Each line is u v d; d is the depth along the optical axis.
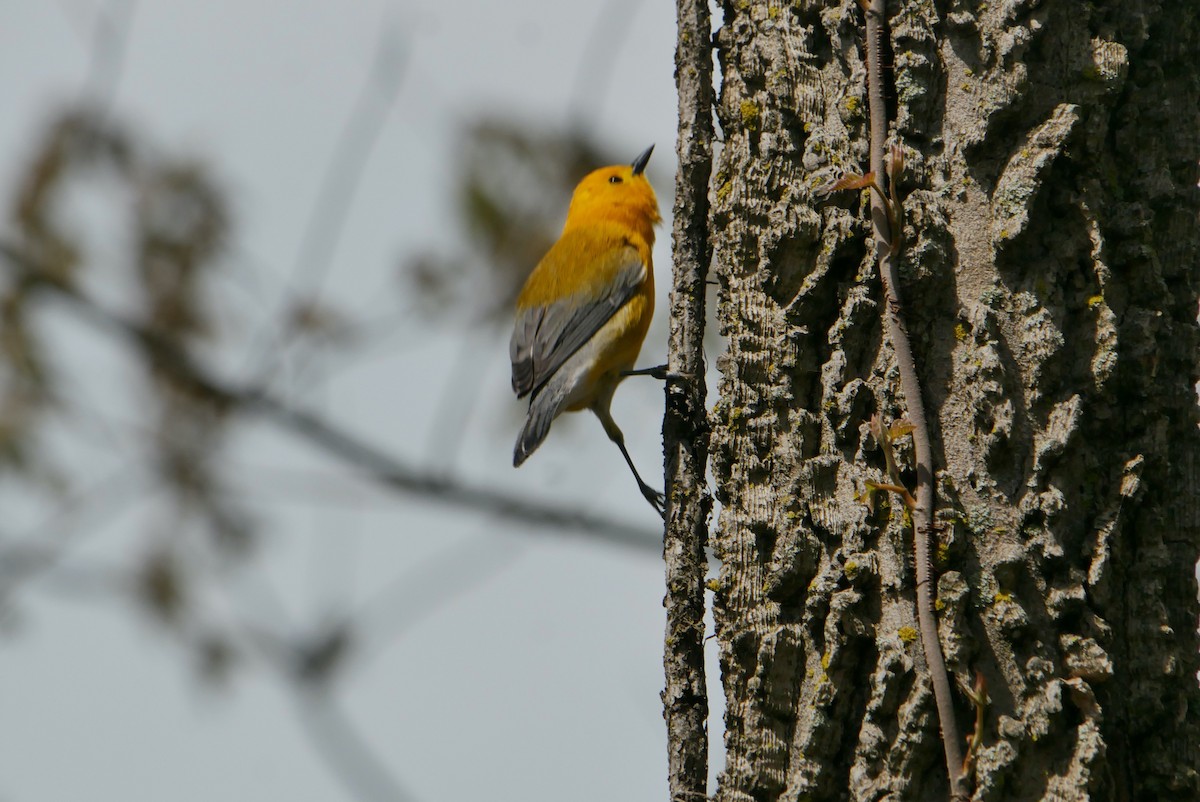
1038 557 6.40
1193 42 7.10
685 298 8.27
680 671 7.60
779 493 6.98
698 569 7.80
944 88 6.93
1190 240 6.89
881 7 6.98
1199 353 6.80
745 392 7.18
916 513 6.46
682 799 7.34
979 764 6.23
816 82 7.29
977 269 6.72
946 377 6.68
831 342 6.96
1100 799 6.17
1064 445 6.46
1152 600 6.48
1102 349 6.57
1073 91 6.82
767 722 6.76
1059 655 6.34
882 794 6.39
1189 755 6.36
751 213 7.34
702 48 8.22
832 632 6.61
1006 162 6.82
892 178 6.71
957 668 6.30
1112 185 6.84
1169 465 6.62
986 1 6.95
